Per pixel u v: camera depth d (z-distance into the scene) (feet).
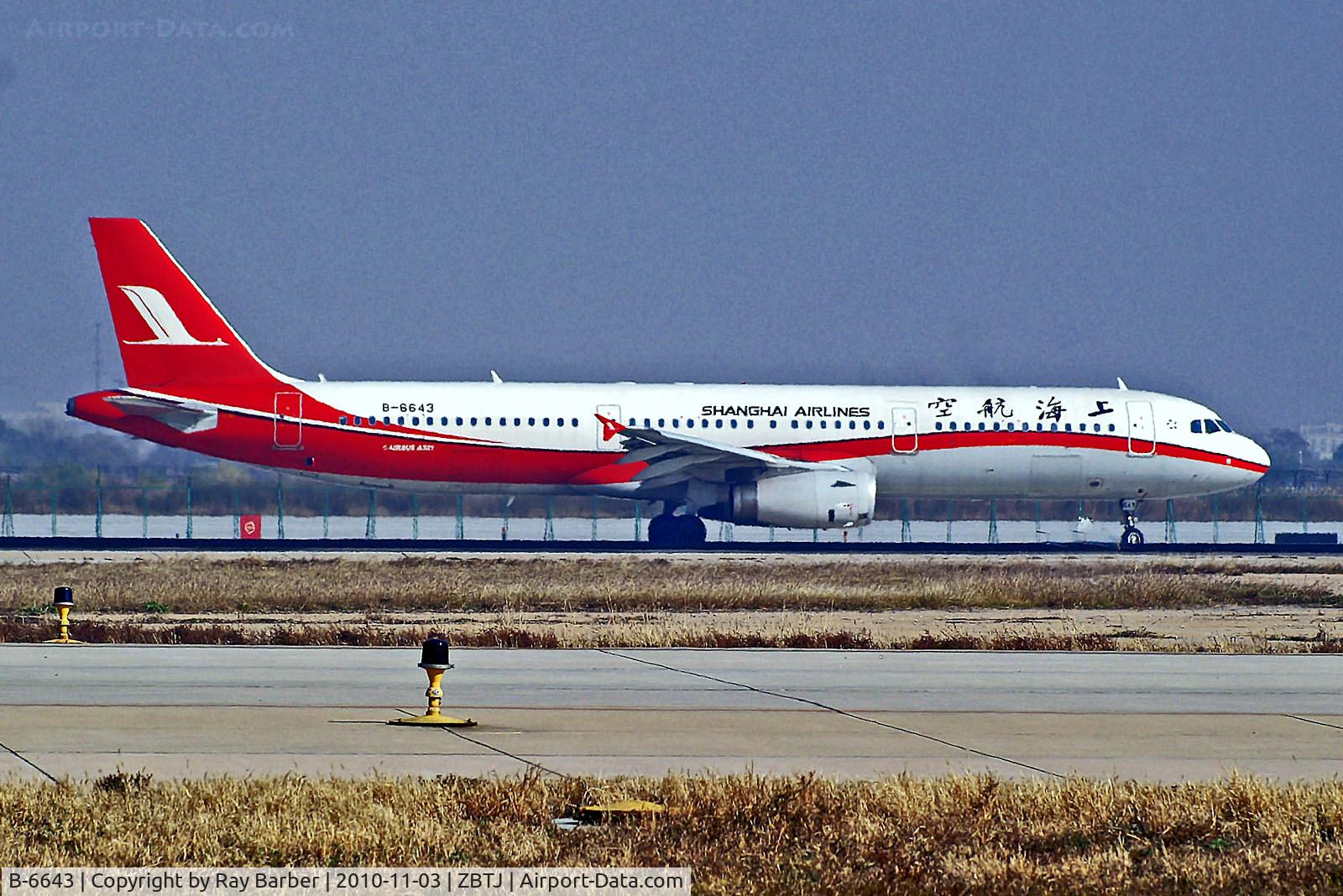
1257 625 467.11
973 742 255.50
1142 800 209.36
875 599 517.14
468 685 309.01
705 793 208.03
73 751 232.94
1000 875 180.04
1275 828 197.36
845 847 191.42
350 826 188.75
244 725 258.37
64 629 375.04
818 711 283.18
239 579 552.41
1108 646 398.21
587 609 486.79
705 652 370.12
